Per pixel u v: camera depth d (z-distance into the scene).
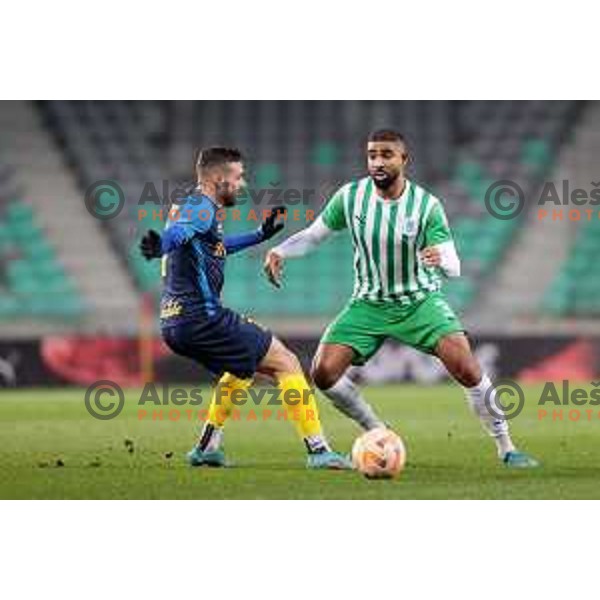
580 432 44.59
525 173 93.19
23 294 87.56
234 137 93.81
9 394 68.31
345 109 94.38
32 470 33.88
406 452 37.66
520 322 87.94
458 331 33.75
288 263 88.69
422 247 33.72
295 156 93.50
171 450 38.66
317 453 33.50
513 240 90.69
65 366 75.06
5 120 92.44
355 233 34.00
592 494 29.56
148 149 93.19
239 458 36.66
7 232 89.50
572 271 89.62
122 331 85.12
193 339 33.09
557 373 76.31
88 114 93.44
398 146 33.44
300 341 74.69
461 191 92.69
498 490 30.00
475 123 94.50
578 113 94.69
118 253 89.44
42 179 91.50
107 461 35.78
